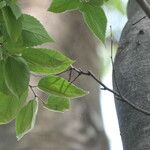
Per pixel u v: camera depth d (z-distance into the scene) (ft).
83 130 7.81
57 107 3.46
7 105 3.35
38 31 3.25
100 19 3.43
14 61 3.12
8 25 3.07
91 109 8.18
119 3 6.65
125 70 3.99
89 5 3.45
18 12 3.07
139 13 4.38
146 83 3.84
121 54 4.13
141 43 4.05
